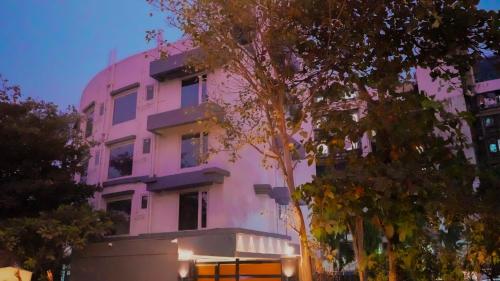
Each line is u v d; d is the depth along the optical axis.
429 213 4.70
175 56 21.03
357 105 7.12
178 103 21.39
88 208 16.06
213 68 9.77
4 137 15.92
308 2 7.79
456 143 5.28
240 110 10.75
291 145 8.38
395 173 4.49
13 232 13.61
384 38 6.93
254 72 9.12
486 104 27.34
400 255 5.16
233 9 8.71
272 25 8.43
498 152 26.38
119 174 22.66
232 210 19.36
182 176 19.75
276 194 21.22
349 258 12.59
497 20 5.94
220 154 19.78
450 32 6.30
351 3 7.46
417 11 6.15
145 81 22.98
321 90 7.81
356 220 5.38
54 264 16.31
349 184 4.68
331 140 5.89
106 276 15.66
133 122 22.78
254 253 18.97
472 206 4.43
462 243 5.75
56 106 17.28
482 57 6.40
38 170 17.09
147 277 14.84
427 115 5.10
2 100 16.53
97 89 25.44
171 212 20.39
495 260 4.86
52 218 14.80
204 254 16.45
